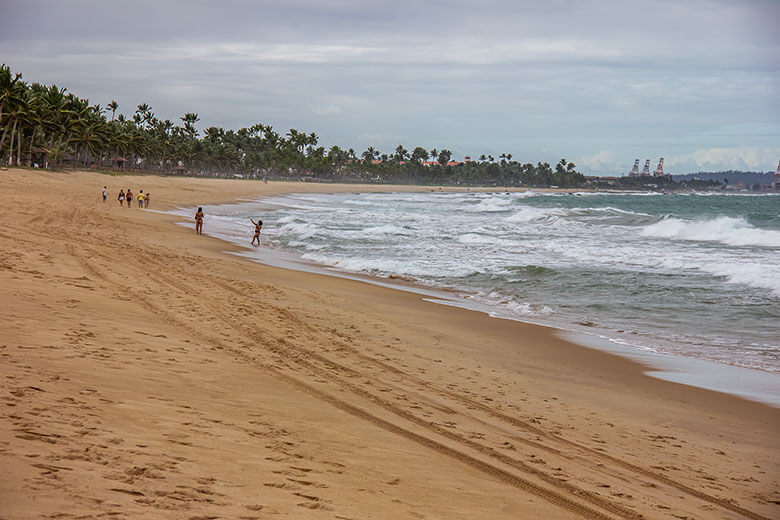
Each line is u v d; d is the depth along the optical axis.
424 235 39.81
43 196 48.09
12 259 16.02
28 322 9.64
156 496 4.35
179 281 17.08
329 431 6.95
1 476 4.16
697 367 13.41
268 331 12.36
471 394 9.80
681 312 19.02
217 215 53.19
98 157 132.88
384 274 24.89
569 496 6.15
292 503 4.71
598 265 27.59
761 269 24.95
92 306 11.91
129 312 12.06
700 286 22.73
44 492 4.04
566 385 11.40
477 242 36.38
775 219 57.75
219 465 5.26
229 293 16.22
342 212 65.38
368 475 5.75
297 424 7.02
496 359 12.86
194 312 13.15
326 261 27.72
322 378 9.46
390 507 5.05
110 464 4.80
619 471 7.18
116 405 6.45
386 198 122.25
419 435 7.36
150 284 15.91
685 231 43.41
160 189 86.12
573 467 7.07
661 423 9.66
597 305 19.81
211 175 196.62
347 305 17.08
